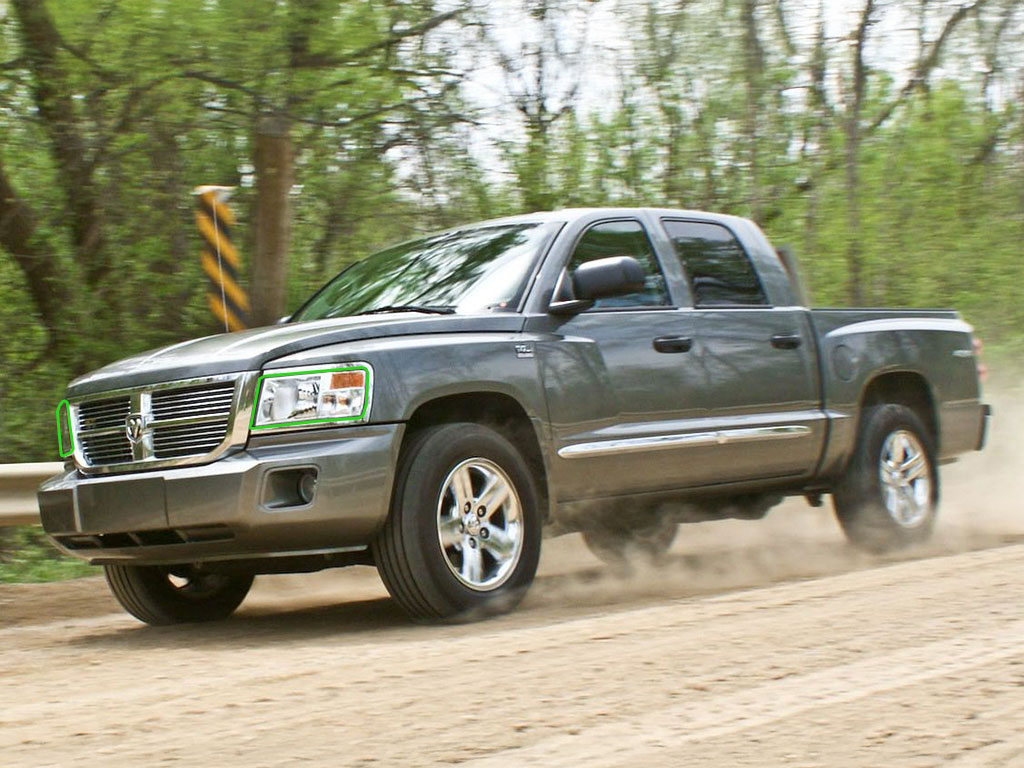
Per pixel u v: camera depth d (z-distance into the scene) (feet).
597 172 53.57
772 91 54.70
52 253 44.01
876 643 16.29
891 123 63.41
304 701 14.35
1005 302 60.75
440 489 19.84
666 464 23.20
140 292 45.91
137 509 19.71
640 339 23.15
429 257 24.56
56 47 40.93
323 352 19.65
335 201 48.65
